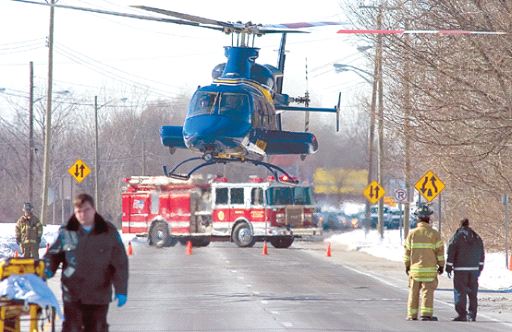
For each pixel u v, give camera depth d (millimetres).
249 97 136125
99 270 36531
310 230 160375
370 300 75812
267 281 93812
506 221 115312
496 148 105750
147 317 62250
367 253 147250
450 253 63250
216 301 73625
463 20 97312
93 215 36812
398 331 55500
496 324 60812
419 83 101188
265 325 57719
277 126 157250
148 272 105375
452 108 100188
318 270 110188
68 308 36719
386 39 102562
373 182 164000
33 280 36438
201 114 135375
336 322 59875
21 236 91875
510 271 108562
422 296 62469
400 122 107688
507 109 95500
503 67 95312
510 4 94625
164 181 165000
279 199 159125
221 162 142500
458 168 126562
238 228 161250
